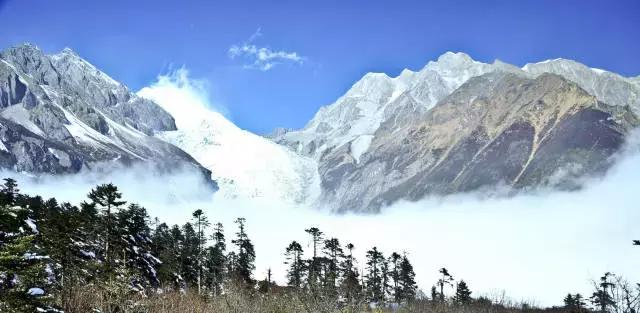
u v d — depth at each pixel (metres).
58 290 41.56
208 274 86.19
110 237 56.47
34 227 44.97
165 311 46.66
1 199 23.83
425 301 101.88
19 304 23.12
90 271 46.88
